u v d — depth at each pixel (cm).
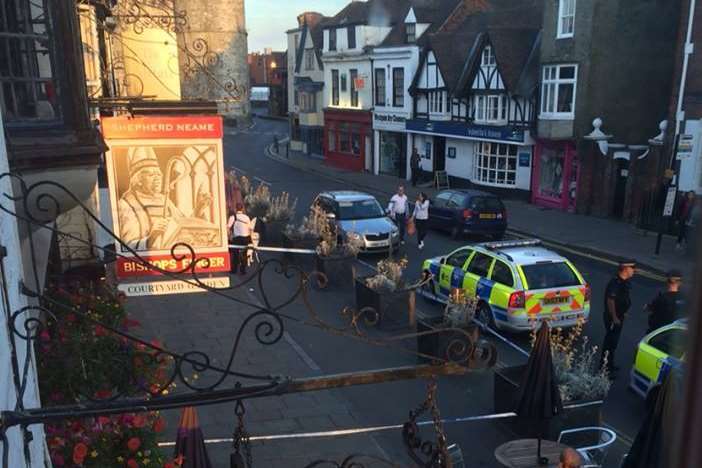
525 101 2520
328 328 358
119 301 746
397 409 898
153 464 545
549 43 2353
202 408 889
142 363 590
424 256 1772
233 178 2350
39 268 659
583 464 682
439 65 2892
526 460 672
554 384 661
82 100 516
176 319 1241
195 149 711
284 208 1894
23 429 284
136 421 538
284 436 643
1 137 304
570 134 2317
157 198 711
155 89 1791
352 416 876
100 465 519
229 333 1170
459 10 3266
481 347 338
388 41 3459
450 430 839
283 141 5281
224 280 735
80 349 584
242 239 1509
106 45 1377
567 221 2211
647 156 2070
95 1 1046
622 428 838
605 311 982
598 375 832
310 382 316
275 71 7400
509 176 2683
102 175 980
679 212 1770
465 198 1964
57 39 500
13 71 508
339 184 3206
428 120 3044
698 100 1834
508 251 1173
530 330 1085
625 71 2262
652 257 1678
